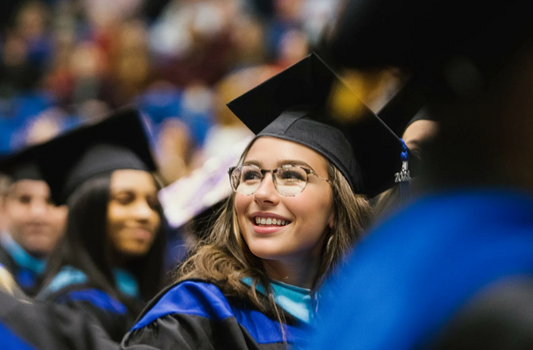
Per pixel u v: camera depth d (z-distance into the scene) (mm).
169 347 2490
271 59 10898
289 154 2670
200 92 10156
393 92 2645
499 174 1128
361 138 2830
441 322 1092
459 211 1153
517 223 1099
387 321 1178
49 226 4508
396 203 2695
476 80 1128
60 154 4395
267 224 2652
